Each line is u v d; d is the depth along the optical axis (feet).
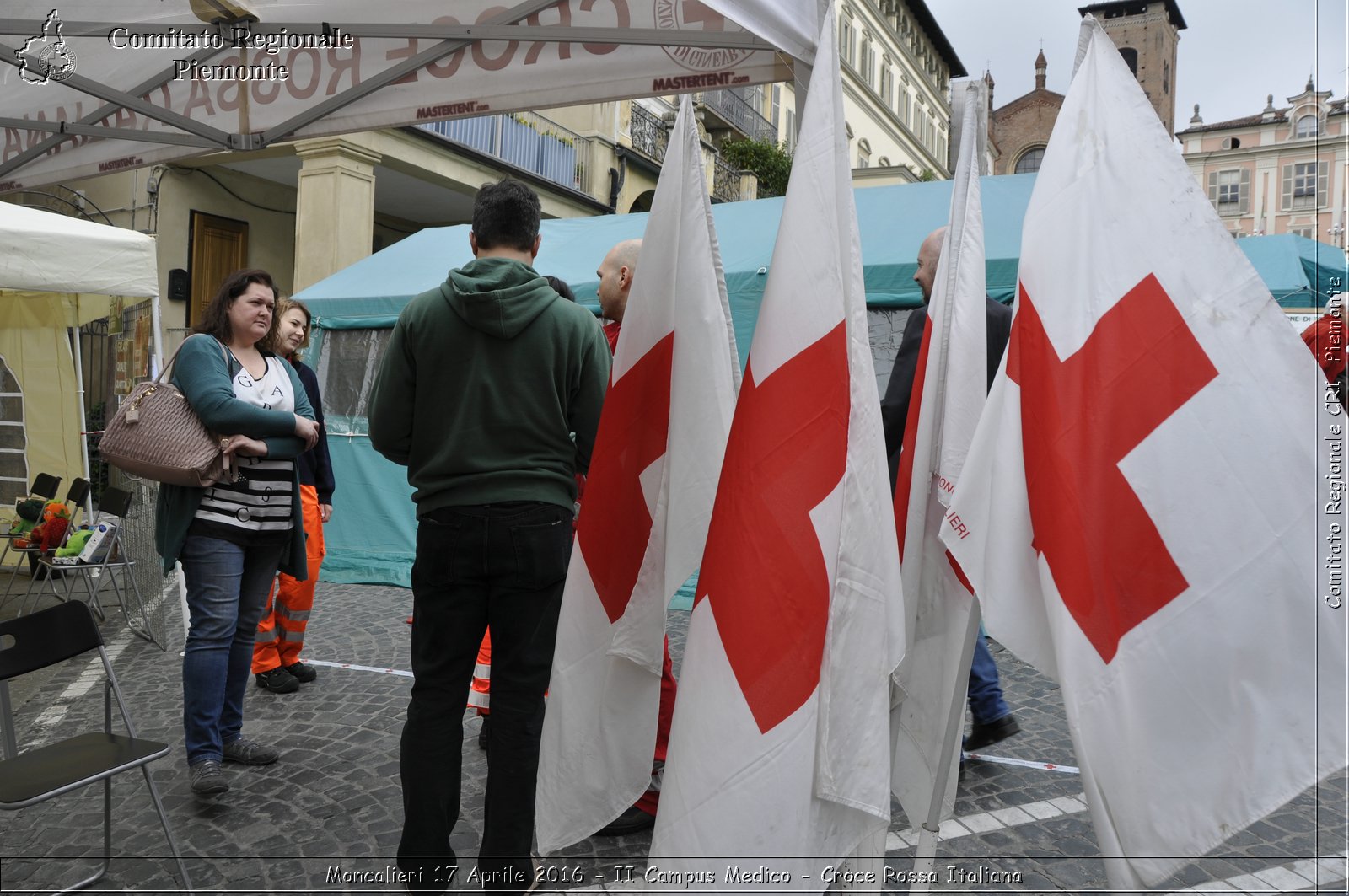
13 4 9.45
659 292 7.40
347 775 11.55
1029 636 5.52
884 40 123.95
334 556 25.21
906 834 10.00
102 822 10.28
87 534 20.49
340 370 25.68
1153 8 179.63
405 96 9.79
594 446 7.83
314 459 15.52
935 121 154.61
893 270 20.22
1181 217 5.38
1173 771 5.10
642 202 61.67
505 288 7.93
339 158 36.88
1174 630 5.12
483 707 11.98
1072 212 5.63
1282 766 5.02
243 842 9.81
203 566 10.83
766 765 5.45
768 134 83.15
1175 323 5.30
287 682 14.92
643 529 7.36
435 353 8.03
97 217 42.73
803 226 5.92
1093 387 5.38
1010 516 5.59
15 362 25.72
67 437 25.79
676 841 5.49
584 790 7.22
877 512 5.99
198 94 10.75
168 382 11.12
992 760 12.05
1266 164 159.12
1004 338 11.32
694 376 7.14
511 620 8.07
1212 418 5.17
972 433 6.91
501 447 7.99
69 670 16.75
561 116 52.49
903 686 6.90
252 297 11.46
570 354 8.23
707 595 5.69
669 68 8.54
